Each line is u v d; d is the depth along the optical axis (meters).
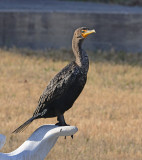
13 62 20.30
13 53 22.20
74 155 9.91
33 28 26.41
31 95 15.30
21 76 18.09
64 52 23.62
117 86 17.81
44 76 18.36
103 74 19.61
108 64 21.28
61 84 6.95
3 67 19.27
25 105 14.05
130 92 17.08
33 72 18.91
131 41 26.97
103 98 15.70
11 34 25.73
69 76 6.94
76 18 27.98
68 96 7.05
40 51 23.45
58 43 25.58
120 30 27.62
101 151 10.32
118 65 21.19
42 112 7.03
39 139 6.75
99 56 23.17
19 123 12.07
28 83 16.98
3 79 17.28
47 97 7.03
